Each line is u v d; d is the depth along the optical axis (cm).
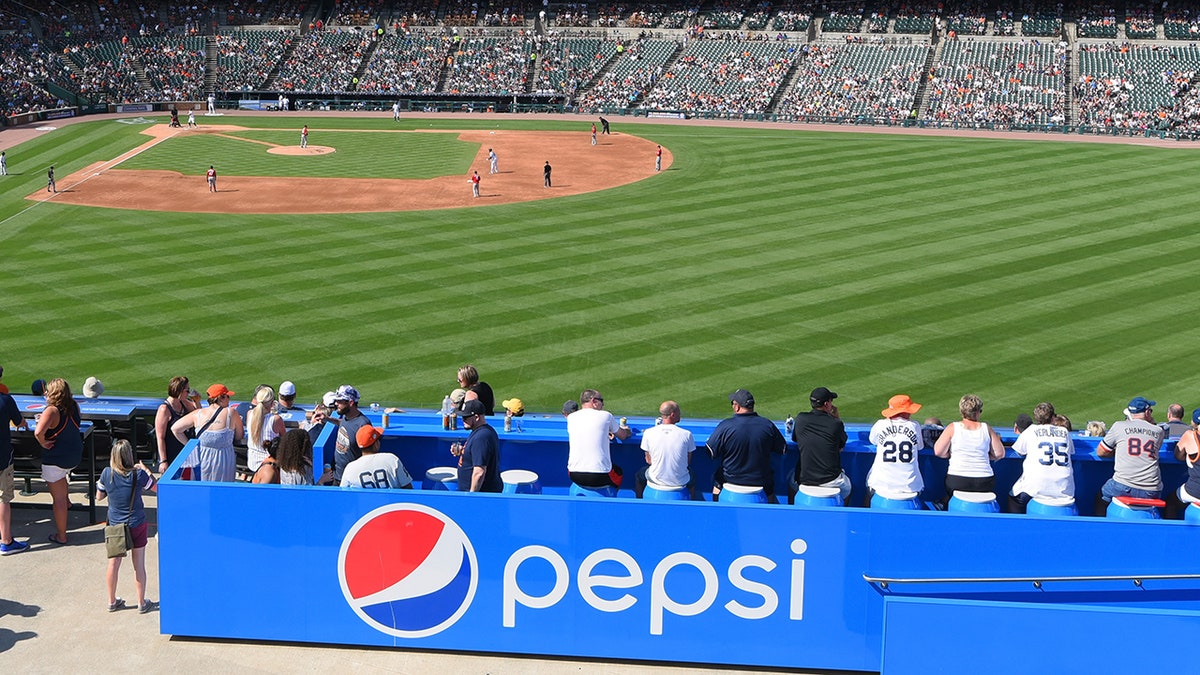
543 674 1120
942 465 1291
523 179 6094
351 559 1137
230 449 1319
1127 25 9069
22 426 1391
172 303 3494
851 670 1130
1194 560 1076
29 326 3247
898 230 4666
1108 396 2734
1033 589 1095
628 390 2756
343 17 10638
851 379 2841
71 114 8862
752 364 2953
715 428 1260
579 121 8988
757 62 9562
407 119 9162
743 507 1088
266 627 1162
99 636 1170
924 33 9450
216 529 1138
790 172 6191
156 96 9656
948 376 2867
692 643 1131
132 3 10494
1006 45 9088
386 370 2883
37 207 5156
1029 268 4003
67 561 1339
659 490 1192
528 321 3328
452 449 1277
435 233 4625
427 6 10712
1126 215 4975
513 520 1112
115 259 4112
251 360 2955
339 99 9850
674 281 3809
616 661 1146
